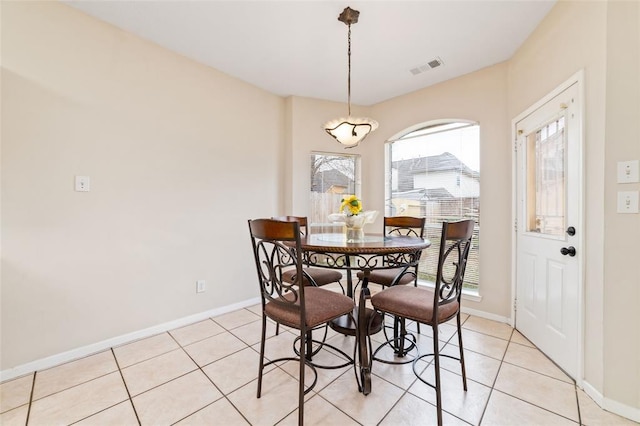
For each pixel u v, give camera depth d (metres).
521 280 2.36
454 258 3.04
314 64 2.65
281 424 1.35
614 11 1.43
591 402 1.51
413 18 2.00
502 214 2.58
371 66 2.68
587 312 1.59
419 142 3.29
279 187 3.38
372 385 1.66
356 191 3.73
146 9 1.94
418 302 1.54
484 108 2.69
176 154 2.49
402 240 1.96
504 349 2.09
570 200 1.76
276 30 2.16
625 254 1.42
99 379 1.72
